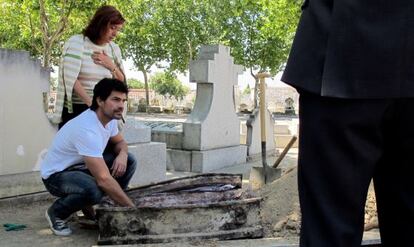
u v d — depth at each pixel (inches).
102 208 128.6
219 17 1262.3
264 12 1129.4
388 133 43.9
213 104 336.2
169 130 338.3
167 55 1369.3
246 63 1316.4
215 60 336.2
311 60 42.8
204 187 148.6
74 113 162.2
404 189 45.6
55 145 151.3
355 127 40.8
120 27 163.6
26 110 203.0
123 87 143.9
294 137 244.8
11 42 1051.9
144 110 1451.8
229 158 350.6
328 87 40.6
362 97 40.0
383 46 39.7
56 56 1075.3
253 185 239.1
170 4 1248.2
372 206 131.6
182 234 128.3
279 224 138.5
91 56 159.6
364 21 40.5
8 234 151.2
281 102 1731.1
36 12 767.1
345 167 41.4
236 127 367.6
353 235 41.9
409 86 39.4
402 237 46.9
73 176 145.6
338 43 41.0
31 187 203.5
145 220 128.3
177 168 327.0
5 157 195.5
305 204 43.6
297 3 671.1
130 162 164.4
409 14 39.8
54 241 142.9
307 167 43.0
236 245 123.0
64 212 149.3
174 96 2085.4
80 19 791.7
